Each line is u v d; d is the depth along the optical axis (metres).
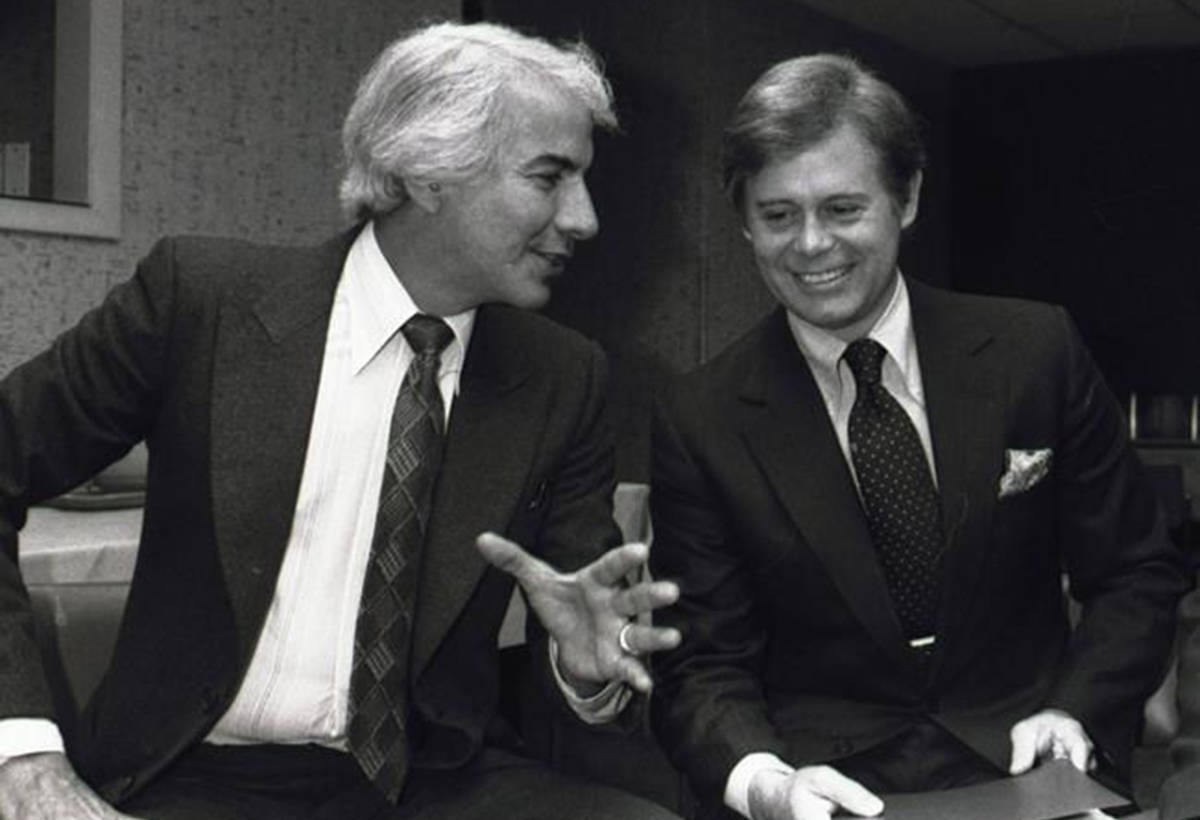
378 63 1.41
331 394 1.39
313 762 1.37
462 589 1.36
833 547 1.61
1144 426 7.07
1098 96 7.62
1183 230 7.41
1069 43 7.33
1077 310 7.69
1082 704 1.58
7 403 1.37
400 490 1.36
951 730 1.60
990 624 1.65
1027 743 1.51
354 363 1.39
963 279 8.02
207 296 1.40
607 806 1.33
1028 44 7.36
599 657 1.25
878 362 1.65
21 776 1.22
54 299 3.42
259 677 1.36
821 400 1.67
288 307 1.40
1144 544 1.71
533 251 1.39
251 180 3.90
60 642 1.42
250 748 1.38
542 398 1.45
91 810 1.20
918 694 1.63
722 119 6.27
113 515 2.32
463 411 1.42
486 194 1.35
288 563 1.36
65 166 3.50
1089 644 1.64
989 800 1.23
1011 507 1.63
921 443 1.64
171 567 1.37
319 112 4.09
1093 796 1.22
